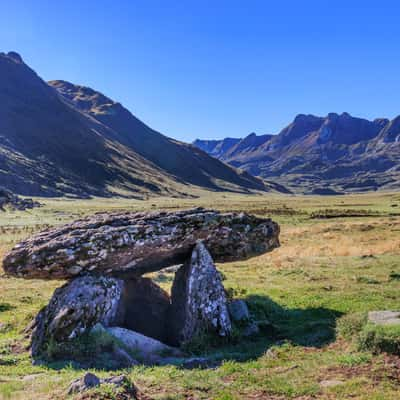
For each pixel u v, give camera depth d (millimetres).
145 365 10648
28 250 13125
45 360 10766
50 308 12297
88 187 163000
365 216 64375
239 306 14133
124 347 11453
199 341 12234
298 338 12039
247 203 130125
